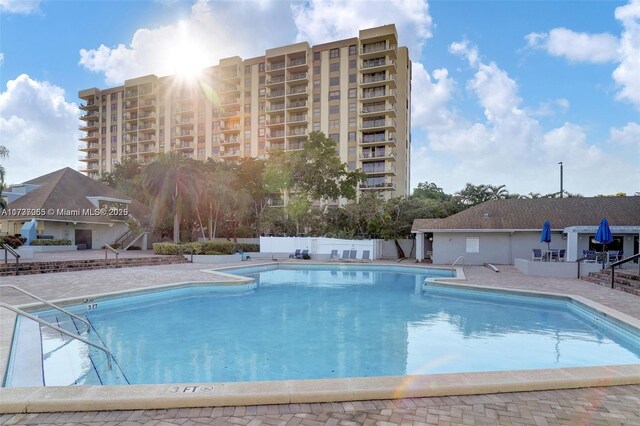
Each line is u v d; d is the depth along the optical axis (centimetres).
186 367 648
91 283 1357
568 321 995
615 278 1420
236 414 360
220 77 6750
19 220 2939
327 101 5903
